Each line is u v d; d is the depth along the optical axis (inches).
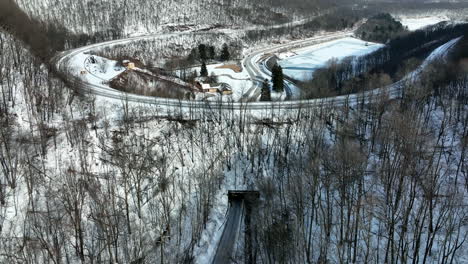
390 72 5438.0
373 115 3476.9
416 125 3161.9
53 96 3319.4
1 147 2434.8
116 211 2305.6
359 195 2166.6
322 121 3417.8
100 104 3582.7
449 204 2095.2
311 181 2541.8
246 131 3312.0
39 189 2423.7
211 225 2556.6
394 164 2763.3
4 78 3257.9
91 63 5132.9
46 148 2795.3
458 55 5487.2
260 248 2283.5
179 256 2267.5
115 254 2074.3
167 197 2506.2
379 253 2196.1
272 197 2610.7
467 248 2160.4
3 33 3986.2
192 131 3230.8
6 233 2139.5
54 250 1993.1
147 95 4055.1
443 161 2898.6
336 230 2267.5
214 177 2832.2
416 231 2036.2
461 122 3435.0
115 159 2800.2
